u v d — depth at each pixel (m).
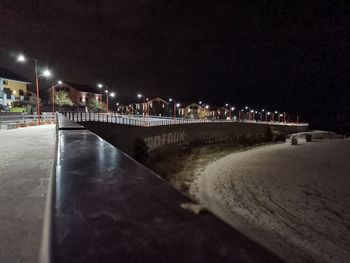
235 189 27.58
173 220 1.01
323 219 19.62
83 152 3.19
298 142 77.38
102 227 0.98
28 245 3.28
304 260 13.99
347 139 90.94
